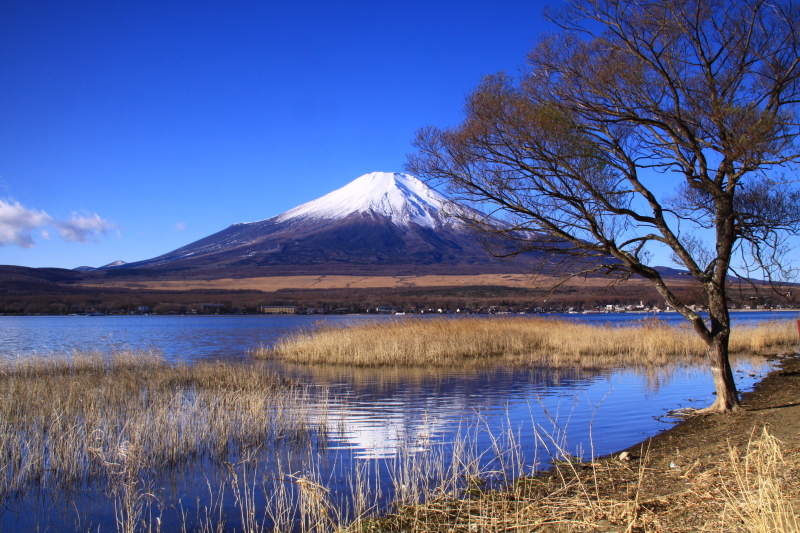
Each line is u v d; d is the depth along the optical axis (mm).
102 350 34875
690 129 10898
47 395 15266
